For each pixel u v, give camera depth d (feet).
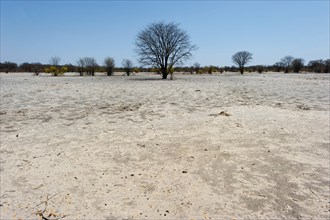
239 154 20.35
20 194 14.57
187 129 27.68
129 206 13.35
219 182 15.85
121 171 17.54
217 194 14.47
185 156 20.08
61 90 66.54
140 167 18.17
